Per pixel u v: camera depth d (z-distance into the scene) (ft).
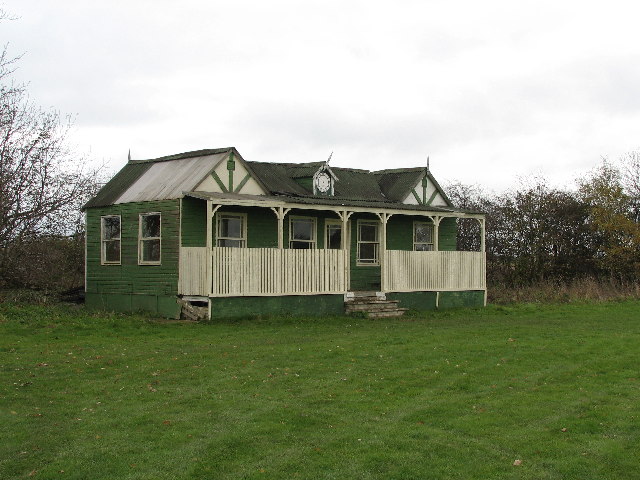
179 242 74.59
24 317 69.10
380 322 74.90
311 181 89.56
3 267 86.22
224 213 78.43
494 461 31.53
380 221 90.33
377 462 31.30
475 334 64.54
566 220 130.72
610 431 35.60
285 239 84.07
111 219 84.33
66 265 98.22
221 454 32.14
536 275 129.59
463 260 93.30
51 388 43.37
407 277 86.99
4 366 48.88
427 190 100.99
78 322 66.49
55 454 32.12
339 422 36.88
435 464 31.12
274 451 32.55
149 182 82.12
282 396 41.81
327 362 51.16
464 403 40.52
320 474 29.99
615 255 125.39
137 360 51.34
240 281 72.33
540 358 52.90
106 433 34.86
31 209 86.69
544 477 29.81
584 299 102.58
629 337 62.59
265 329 66.59
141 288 78.95
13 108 85.20
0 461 31.24
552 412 38.81
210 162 78.79
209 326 67.62
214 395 41.96
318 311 78.33
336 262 79.92
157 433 34.86
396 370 48.75
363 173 102.58
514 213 133.90
